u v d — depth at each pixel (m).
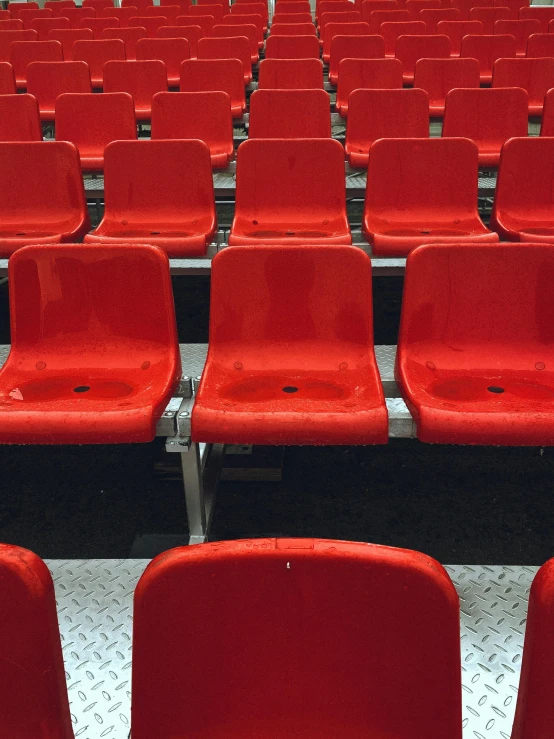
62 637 1.72
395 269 3.68
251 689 0.95
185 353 2.88
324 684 0.94
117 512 2.62
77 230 3.79
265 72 6.30
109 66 6.36
